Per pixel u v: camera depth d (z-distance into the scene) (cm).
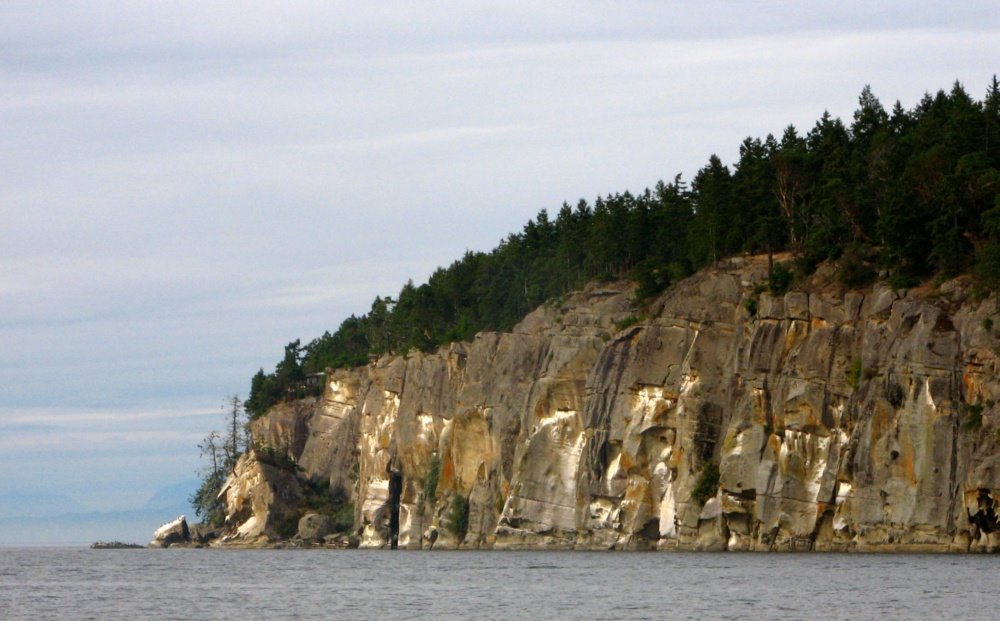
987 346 13875
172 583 14425
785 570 12688
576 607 10231
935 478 14100
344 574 15362
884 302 15350
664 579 12381
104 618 10362
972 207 15550
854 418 15362
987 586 10406
